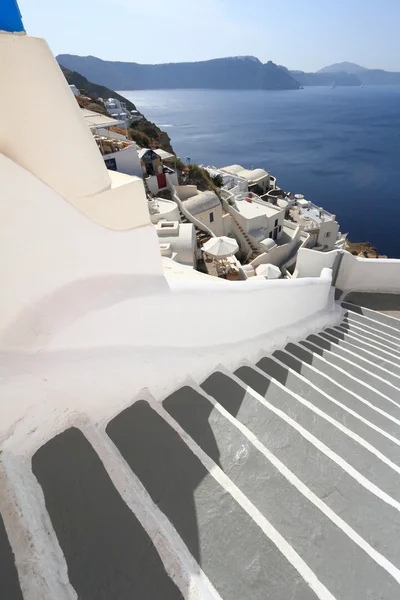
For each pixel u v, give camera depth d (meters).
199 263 19.44
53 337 2.04
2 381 1.73
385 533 1.82
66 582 1.33
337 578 1.53
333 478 2.11
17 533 1.39
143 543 1.46
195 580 1.36
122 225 2.52
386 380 4.31
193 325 3.27
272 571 1.46
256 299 4.23
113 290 2.48
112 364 2.33
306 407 2.89
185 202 24.31
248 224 27.19
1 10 1.58
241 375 3.40
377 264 8.66
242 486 1.94
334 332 6.12
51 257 2.06
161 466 1.94
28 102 1.76
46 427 1.93
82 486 1.69
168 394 2.74
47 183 1.99
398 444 2.70
